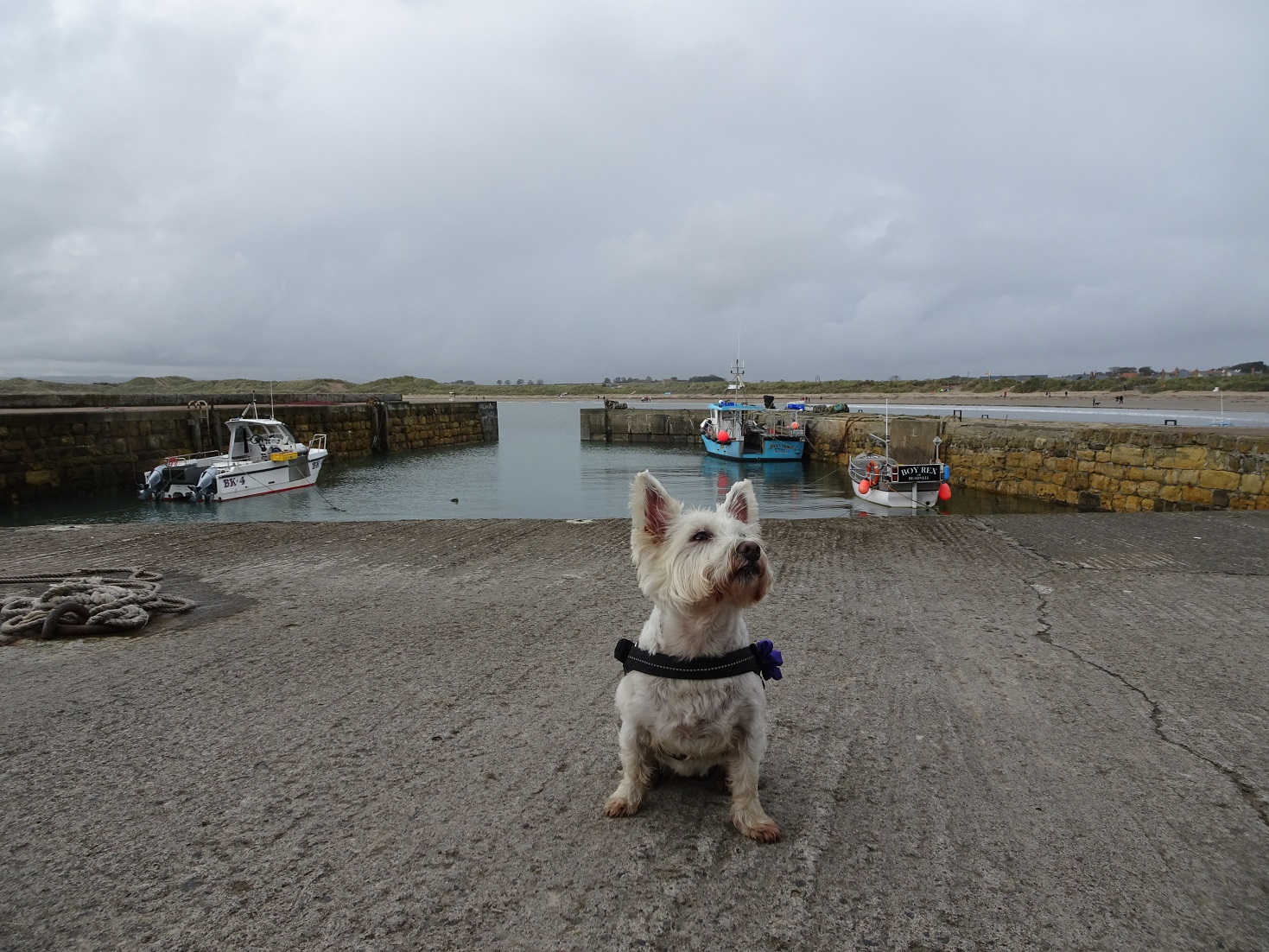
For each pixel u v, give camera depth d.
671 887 2.46
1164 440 19.64
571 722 3.74
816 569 6.98
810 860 2.60
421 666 4.55
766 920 2.30
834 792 3.06
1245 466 17.22
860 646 4.82
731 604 2.69
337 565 7.36
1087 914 2.33
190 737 3.59
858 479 27.84
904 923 2.29
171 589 6.45
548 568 7.20
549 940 2.22
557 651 4.80
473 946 2.19
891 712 3.82
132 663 4.64
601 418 65.62
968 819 2.85
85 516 25.73
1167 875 2.51
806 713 3.82
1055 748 3.42
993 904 2.37
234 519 25.31
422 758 3.37
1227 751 3.38
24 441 28.25
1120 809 2.91
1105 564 7.04
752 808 2.77
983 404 68.38
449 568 7.20
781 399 98.50
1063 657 4.61
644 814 2.91
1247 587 6.17
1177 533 8.39
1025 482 25.59
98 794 3.07
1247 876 2.51
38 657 4.74
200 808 2.96
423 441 56.69
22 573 7.05
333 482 35.88
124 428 31.77
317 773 3.24
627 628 5.30
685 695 2.68
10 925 2.28
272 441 32.09
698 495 31.38
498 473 40.19
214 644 4.98
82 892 2.45
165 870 2.56
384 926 2.28
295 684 4.27
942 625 5.26
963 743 3.48
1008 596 6.00
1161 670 4.37
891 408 58.53
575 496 31.44
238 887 2.47
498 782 3.15
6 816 2.90
